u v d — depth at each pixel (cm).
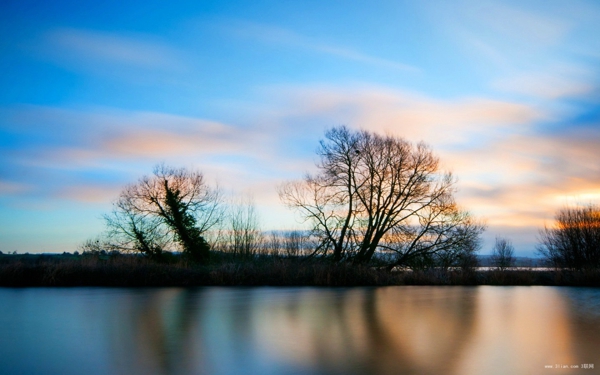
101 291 3139
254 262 4353
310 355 1347
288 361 1280
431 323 1903
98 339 1557
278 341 1533
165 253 4888
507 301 2742
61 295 2892
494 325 1873
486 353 1389
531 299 2875
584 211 4772
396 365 1249
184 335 1627
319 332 1694
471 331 1734
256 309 2300
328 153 4428
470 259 4269
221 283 3700
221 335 1630
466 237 4222
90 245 4691
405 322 1927
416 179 4303
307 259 4309
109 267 3628
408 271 4206
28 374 1163
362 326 1822
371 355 1351
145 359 1298
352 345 1477
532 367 1247
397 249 4359
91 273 3559
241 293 3095
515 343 1529
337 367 1228
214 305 2447
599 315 2161
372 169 4325
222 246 4925
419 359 1312
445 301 2714
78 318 1986
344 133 4403
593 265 4597
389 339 1573
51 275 3491
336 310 2273
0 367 1219
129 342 1511
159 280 3616
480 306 2484
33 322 1888
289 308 2348
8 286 3419
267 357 1322
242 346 1456
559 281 4062
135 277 3594
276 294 3033
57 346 1452
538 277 4106
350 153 4369
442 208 4244
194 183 5069
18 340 1542
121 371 1184
